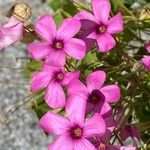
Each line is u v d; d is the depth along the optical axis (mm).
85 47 155
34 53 156
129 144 210
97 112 151
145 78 179
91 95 152
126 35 191
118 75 177
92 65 178
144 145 189
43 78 159
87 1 215
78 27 157
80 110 150
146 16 191
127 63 176
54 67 159
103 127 145
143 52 189
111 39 158
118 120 160
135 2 203
